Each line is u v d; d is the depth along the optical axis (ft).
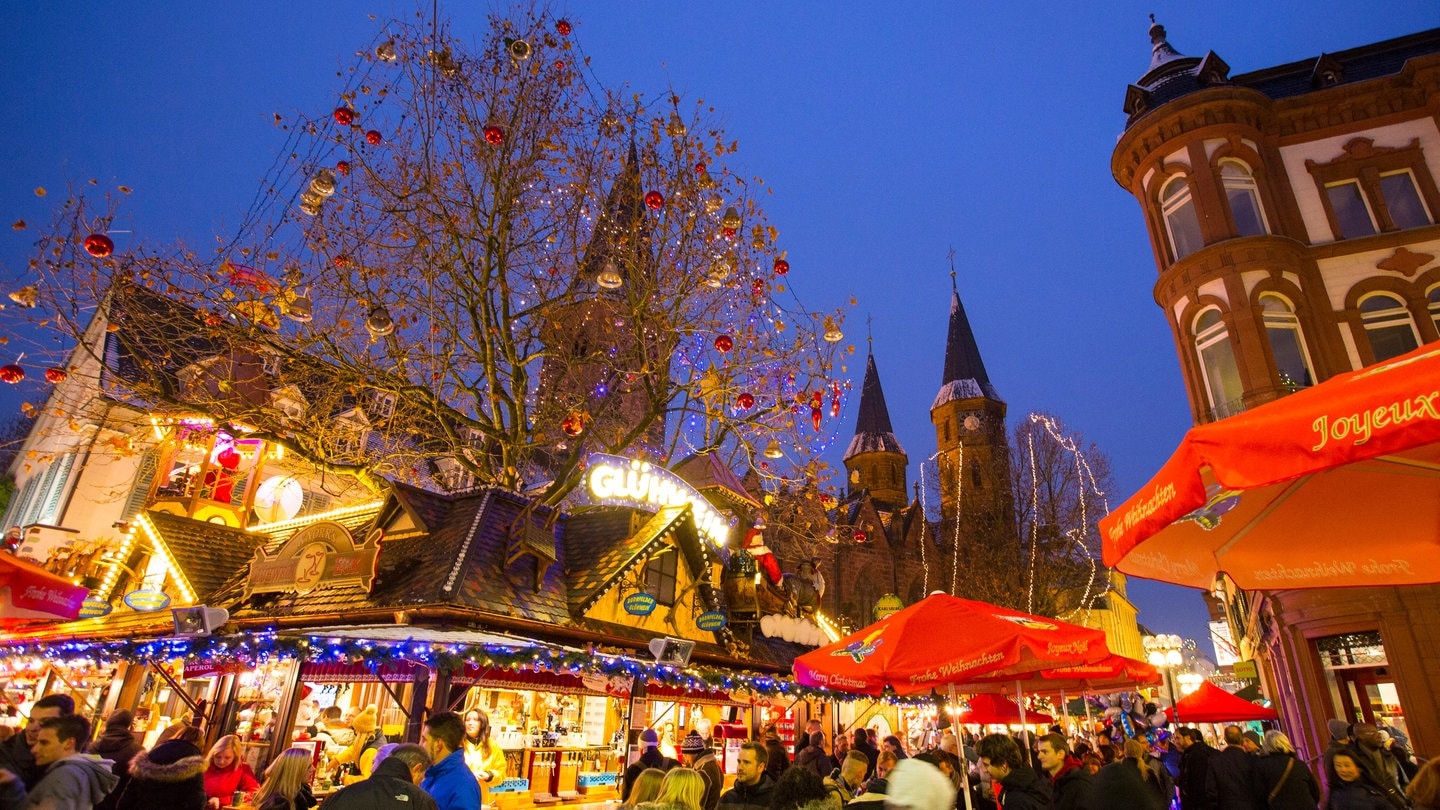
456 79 51.57
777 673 59.00
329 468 53.01
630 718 43.29
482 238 56.13
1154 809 17.72
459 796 15.99
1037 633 22.00
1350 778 22.21
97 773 14.49
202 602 49.65
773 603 58.90
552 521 47.83
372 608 39.27
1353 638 50.08
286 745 36.19
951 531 184.55
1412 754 44.62
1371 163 63.82
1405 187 63.67
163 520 54.90
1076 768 19.88
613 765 44.19
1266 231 62.64
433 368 57.47
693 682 40.27
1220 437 12.40
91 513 70.13
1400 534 17.84
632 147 55.77
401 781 14.11
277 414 52.65
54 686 53.88
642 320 53.67
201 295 46.70
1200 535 19.52
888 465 263.70
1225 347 62.08
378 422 59.21
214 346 54.60
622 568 46.91
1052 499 126.21
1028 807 17.60
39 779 15.58
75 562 61.98
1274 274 60.34
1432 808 12.39
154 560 55.83
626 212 54.60
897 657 23.17
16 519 82.38
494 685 36.09
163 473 63.57
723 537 58.59
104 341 63.52
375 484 53.42
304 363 52.21
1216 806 27.43
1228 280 61.05
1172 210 68.49
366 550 41.75
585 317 56.80
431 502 47.65
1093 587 134.92
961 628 23.15
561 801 39.14
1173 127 67.72
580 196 55.98
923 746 79.71
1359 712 49.37
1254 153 65.05
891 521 228.63
